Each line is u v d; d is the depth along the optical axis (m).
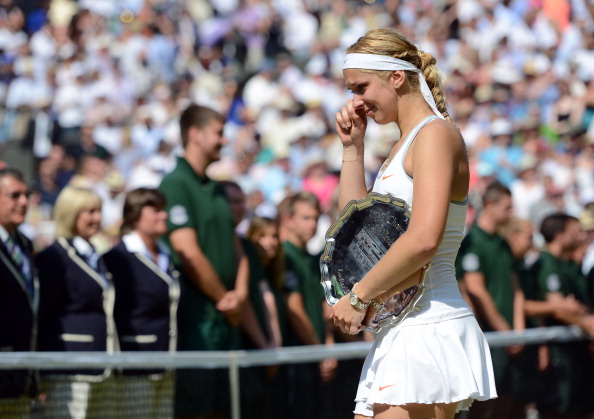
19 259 15.51
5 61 47.19
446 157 9.16
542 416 20.52
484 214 22.00
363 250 9.73
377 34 9.77
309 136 43.66
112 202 32.16
